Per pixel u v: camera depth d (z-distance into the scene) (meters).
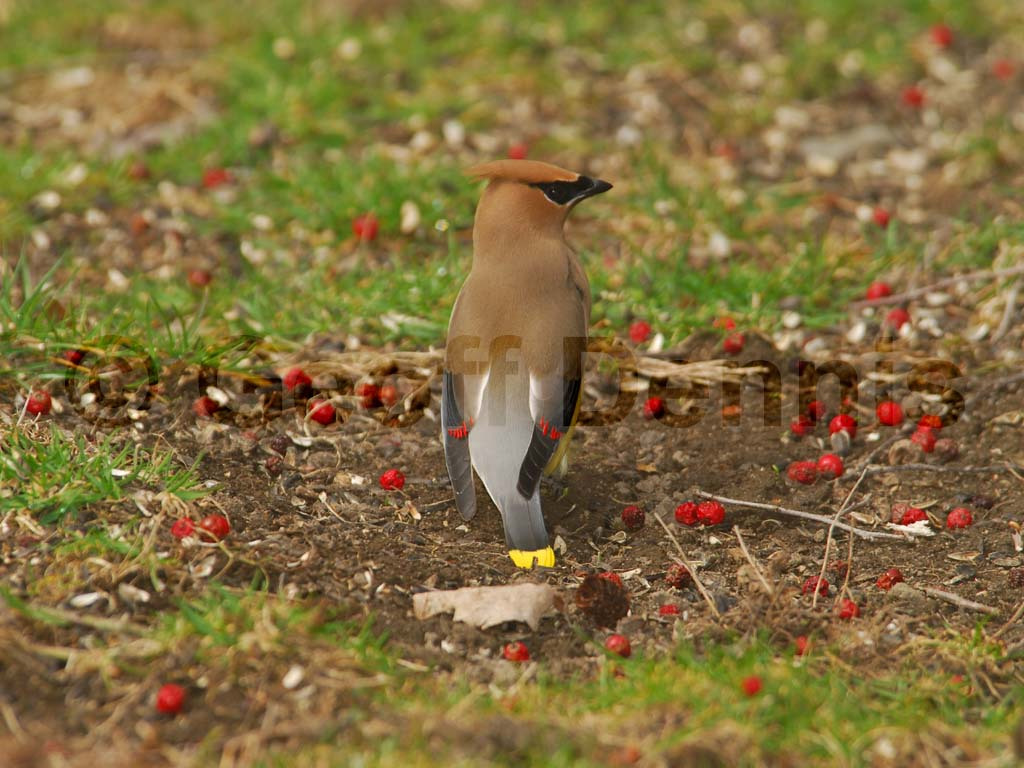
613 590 9.56
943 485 11.28
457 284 13.48
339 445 11.58
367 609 9.37
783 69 18.41
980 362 12.81
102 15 19.19
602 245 14.79
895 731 8.21
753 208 15.46
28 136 16.67
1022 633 9.44
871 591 9.98
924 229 15.21
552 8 19.36
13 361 11.52
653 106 17.61
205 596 9.09
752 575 9.86
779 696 8.42
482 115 17.11
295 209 14.91
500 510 10.07
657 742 8.01
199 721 8.16
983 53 19.14
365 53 18.16
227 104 17.31
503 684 8.78
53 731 8.05
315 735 8.03
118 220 15.02
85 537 9.47
